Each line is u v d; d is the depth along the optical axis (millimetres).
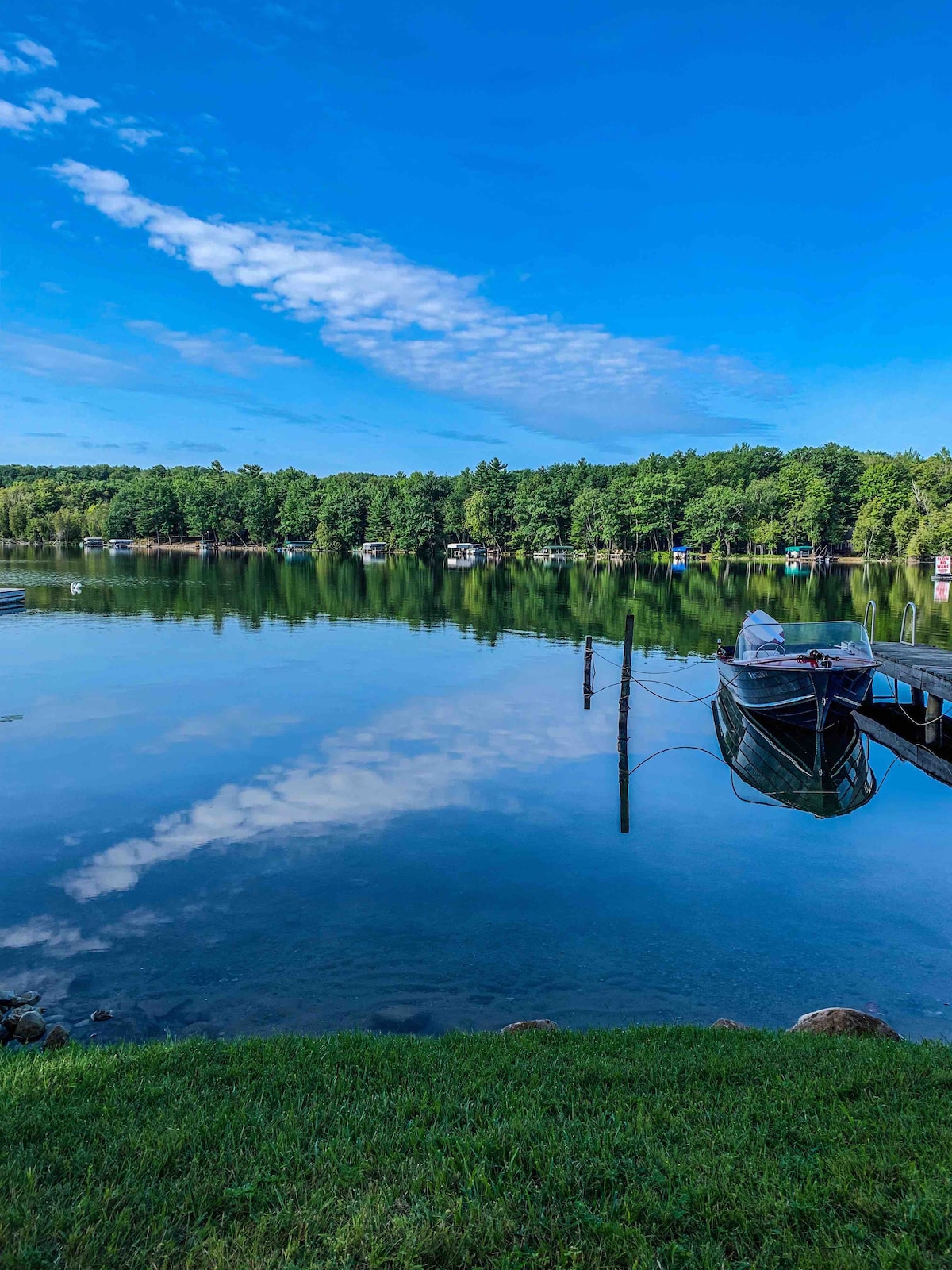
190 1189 4168
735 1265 3619
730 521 114062
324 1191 4145
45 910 9797
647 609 46219
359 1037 6582
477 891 10477
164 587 59938
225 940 9086
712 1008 7867
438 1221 3885
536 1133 4727
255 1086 5512
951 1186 4129
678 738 18422
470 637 34375
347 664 27391
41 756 16406
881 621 39281
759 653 19812
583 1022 7559
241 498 140750
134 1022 7414
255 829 12586
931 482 104125
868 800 14477
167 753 16625
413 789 14602
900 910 10078
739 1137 4727
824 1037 6688
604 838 12414
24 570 79688
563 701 22094
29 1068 5797
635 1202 4051
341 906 10000
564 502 127250
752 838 12523
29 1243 3639
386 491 137875
